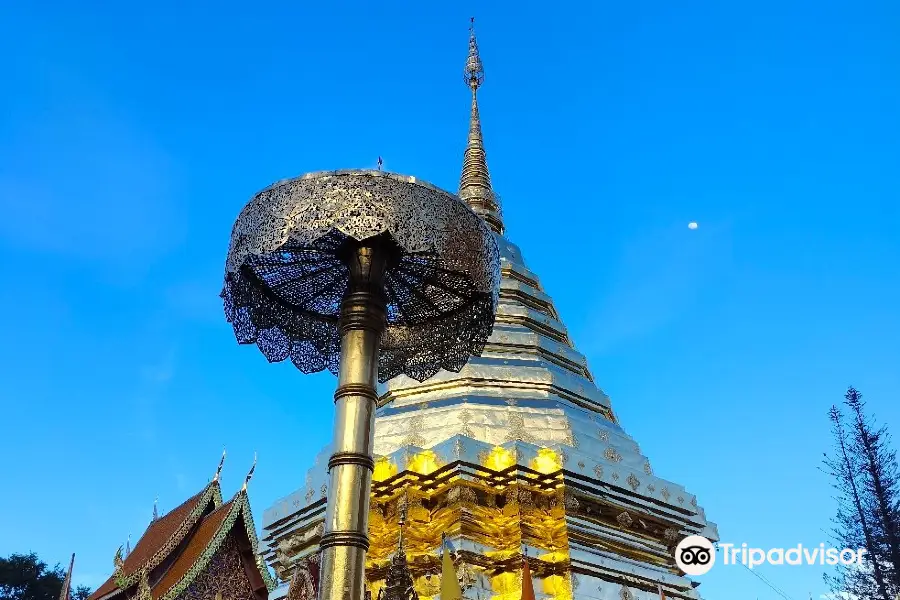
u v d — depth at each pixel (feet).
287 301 37.01
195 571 85.20
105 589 91.20
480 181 122.21
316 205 29.27
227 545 89.10
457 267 30.94
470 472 72.90
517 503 72.38
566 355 96.68
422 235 29.58
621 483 77.00
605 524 75.36
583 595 69.05
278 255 34.12
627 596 71.26
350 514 26.32
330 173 29.89
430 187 30.55
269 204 30.09
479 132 128.98
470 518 71.10
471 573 68.18
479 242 31.58
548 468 74.43
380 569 70.64
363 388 28.35
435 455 74.69
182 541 89.71
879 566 112.47
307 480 82.07
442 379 87.10
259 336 37.09
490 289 32.35
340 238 33.27
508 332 94.02
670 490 80.43
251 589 87.56
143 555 93.97
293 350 38.09
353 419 27.81
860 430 118.52
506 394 86.22
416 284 35.50
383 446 80.38
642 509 77.30
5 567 185.06
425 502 73.82
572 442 80.38
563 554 70.54
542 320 99.40
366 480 27.14
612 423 90.12
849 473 117.08
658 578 74.43
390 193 29.63
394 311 37.09
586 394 91.45
